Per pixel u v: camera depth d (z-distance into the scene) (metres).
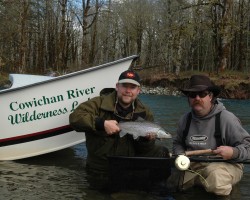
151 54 47.12
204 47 44.44
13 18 38.12
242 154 4.14
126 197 4.14
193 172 4.42
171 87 26.41
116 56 54.59
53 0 42.94
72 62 46.03
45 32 50.38
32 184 4.50
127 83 4.54
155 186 4.43
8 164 5.46
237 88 22.11
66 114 5.72
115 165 4.44
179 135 4.67
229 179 4.24
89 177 4.80
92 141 4.75
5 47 44.09
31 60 53.91
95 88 5.77
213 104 4.45
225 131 4.34
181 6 28.59
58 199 4.02
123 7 48.03
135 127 4.31
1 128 5.58
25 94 5.51
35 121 5.62
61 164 5.47
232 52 40.66
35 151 5.72
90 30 47.34
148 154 4.68
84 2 31.80
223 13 26.86
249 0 39.25
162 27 41.66
